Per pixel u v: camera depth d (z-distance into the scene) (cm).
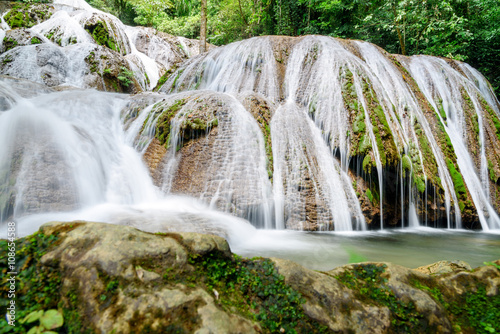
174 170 626
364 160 643
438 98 974
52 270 187
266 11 1759
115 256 185
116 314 163
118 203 544
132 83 1259
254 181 602
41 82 989
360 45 1059
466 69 1141
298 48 1027
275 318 194
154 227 399
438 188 709
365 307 212
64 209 456
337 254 433
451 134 897
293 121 752
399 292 226
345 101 737
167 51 1952
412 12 1299
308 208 597
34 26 1395
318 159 675
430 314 213
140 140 697
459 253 480
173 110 691
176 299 173
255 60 1012
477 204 767
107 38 1523
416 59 1129
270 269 225
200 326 164
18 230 376
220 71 1073
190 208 542
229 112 689
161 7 2489
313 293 212
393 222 672
